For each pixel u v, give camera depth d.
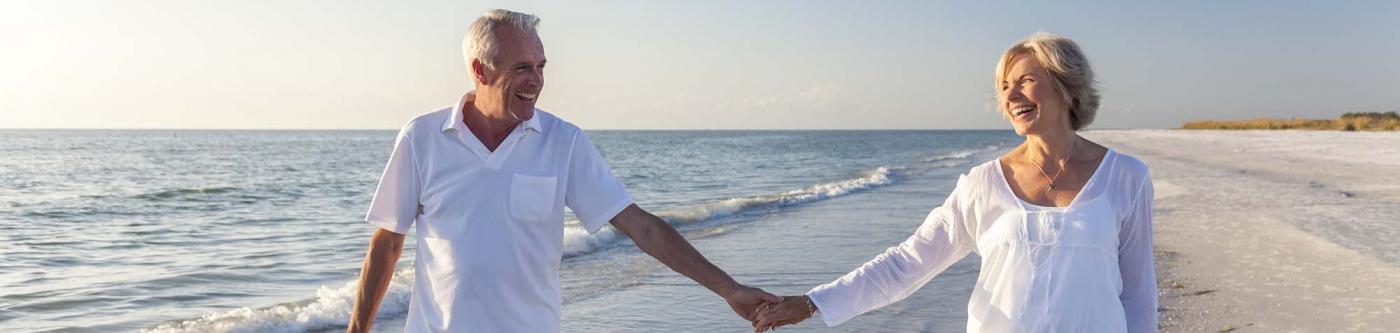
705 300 6.10
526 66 2.44
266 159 41.53
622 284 6.71
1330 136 46.34
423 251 2.57
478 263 2.49
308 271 8.23
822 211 12.39
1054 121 2.47
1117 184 2.44
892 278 2.77
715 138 110.81
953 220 2.67
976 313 2.54
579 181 2.62
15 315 6.33
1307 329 4.77
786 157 41.38
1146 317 2.49
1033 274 2.41
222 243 10.53
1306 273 6.21
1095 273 2.38
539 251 2.56
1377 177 15.62
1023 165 2.56
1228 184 14.57
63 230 12.21
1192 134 69.12
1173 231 8.54
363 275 2.67
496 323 2.51
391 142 83.69
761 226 10.62
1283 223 8.80
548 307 2.60
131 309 6.54
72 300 6.86
